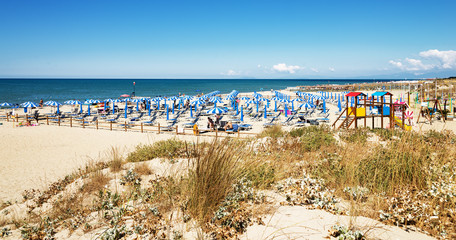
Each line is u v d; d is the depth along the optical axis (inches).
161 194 148.3
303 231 95.8
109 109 1112.2
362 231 94.2
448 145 199.0
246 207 116.3
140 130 711.1
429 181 131.7
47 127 753.6
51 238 126.4
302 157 231.0
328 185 148.0
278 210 117.4
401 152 155.8
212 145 126.3
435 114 730.8
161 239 98.9
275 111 1082.7
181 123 836.6
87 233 122.7
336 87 2613.2
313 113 1018.7
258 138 381.7
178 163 248.7
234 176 132.0
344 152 192.7
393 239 89.8
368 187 136.8
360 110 528.1
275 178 157.6
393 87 2315.5
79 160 425.1
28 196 258.5
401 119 524.7
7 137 598.5
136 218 122.5
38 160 429.1
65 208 176.4
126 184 206.4
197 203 113.8
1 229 160.2
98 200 177.0
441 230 95.6
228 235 94.7
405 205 111.7
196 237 97.0
